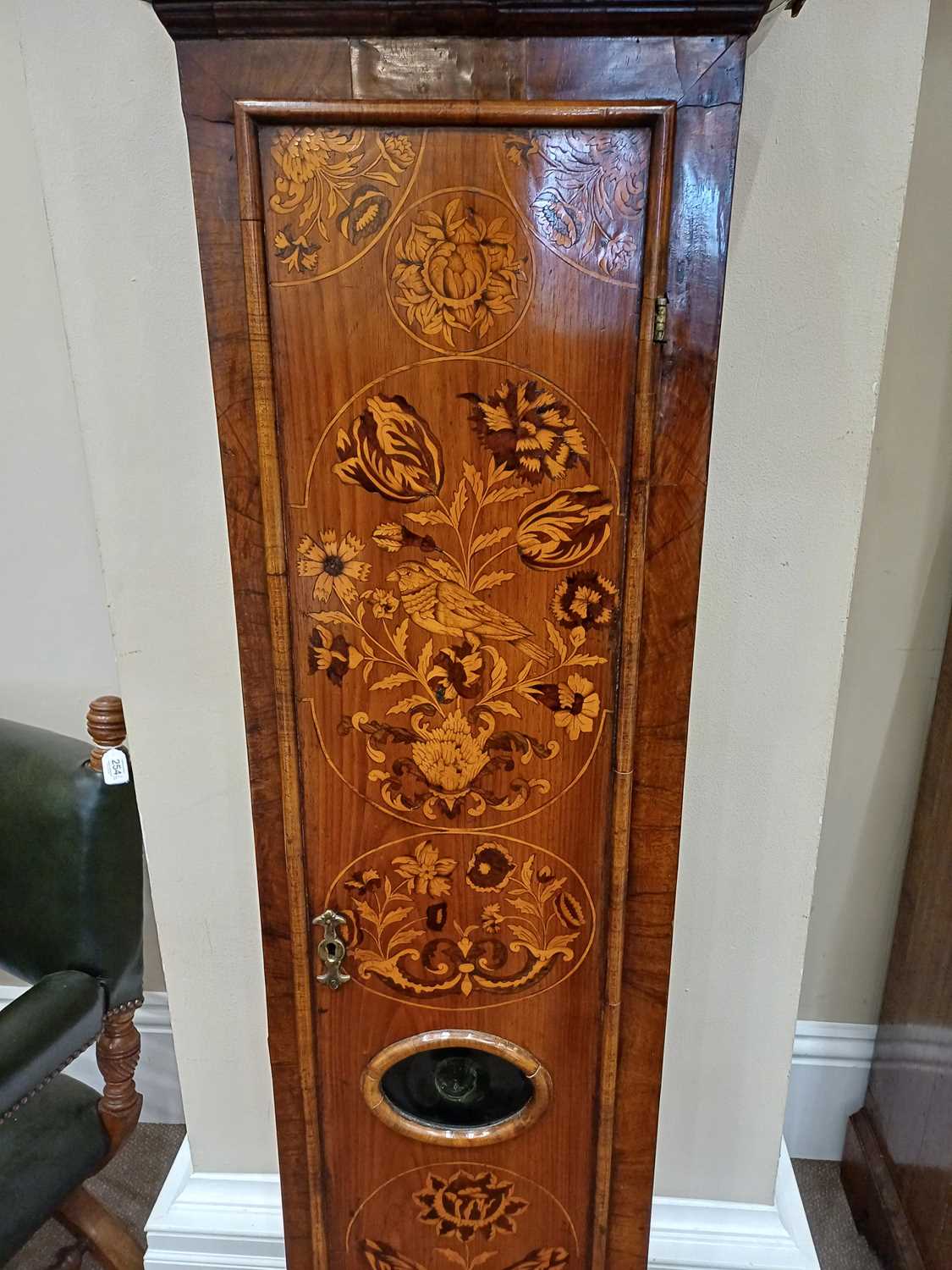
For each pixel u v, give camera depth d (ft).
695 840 3.35
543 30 1.96
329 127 2.03
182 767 3.39
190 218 2.73
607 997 2.72
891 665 4.02
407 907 2.68
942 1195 3.74
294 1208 3.09
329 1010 2.80
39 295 3.68
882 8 2.45
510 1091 2.93
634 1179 2.97
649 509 2.27
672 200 2.06
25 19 2.56
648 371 2.16
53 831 3.44
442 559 2.35
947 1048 3.77
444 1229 3.07
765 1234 3.80
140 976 3.65
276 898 2.70
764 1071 3.66
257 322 2.17
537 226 2.09
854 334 2.74
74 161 2.69
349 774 2.56
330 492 2.31
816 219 2.64
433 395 2.23
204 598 3.15
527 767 2.52
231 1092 3.90
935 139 3.35
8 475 3.99
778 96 2.55
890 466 3.75
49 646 4.31
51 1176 3.37
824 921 4.47
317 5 1.92
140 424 2.95
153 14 2.54
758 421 2.85
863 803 4.25
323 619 2.42
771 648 3.09
